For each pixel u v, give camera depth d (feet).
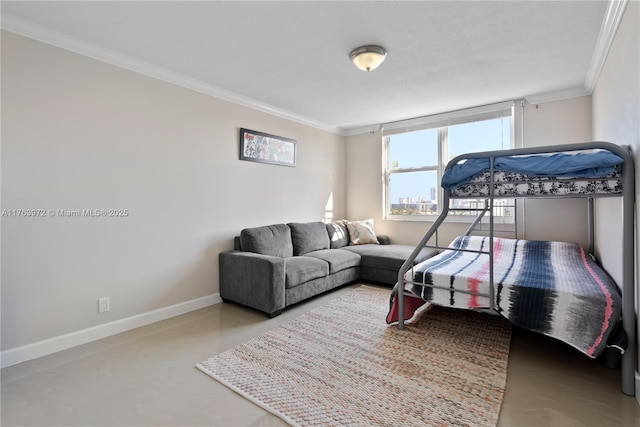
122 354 7.30
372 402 5.44
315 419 5.03
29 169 7.14
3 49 6.76
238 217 11.98
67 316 7.70
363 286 13.12
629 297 5.65
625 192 5.76
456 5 6.46
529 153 6.66
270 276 9.48
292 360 6.91
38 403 5.50
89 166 8.07
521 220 12.53
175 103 9.94
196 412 5.26
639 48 5.44
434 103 12.83
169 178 9.80
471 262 9.55
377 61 8.21
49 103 7.40
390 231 16.28
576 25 7.24
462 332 8.36
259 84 10.71
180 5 6.36
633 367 5.62
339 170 17.38
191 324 9.14
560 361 6.89
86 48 7.90
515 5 6.49
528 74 10.02
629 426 4.85
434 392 5.70
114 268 8.55
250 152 12.33
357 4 6.38
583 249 10.82
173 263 9.91
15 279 6.97
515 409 5.28
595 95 10.27
